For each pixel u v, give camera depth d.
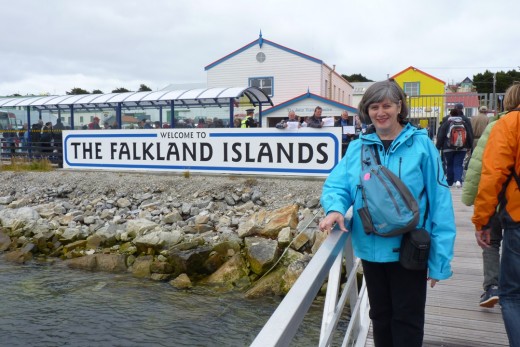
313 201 10.54
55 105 18.20
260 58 29.34
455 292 4.58
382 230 2.22
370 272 2.50
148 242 9.67
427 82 41.44
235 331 6.46
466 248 6.14
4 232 11.49
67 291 8.11
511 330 2.53
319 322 6.37
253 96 17.48
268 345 1.15
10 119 24.06
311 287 1.55
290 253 8.40
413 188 2.28
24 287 8.34
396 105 2.34
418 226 2.31
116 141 13.69
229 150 12.17
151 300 7.62
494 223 3.90
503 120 2.54
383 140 2.40
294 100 26.23
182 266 8.73
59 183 14.02
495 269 4.01
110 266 9.30
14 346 6.09
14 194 14.01
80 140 14.31
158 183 12.80
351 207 2.71
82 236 10.88
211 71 30.25
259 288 7.72
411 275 2.37
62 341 6.23
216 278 8.35
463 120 10.55
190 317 6.94
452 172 10.88
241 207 11.03
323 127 11.16
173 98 16.52
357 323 3.45
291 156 11.51
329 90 30.53
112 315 7.05
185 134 12.67
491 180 2.52
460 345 3.50
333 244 2.07
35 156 18.08
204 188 12.10
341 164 2.52
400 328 2.43
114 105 18.56
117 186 13.16
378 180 2.23
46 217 12.08
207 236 9.92
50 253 10.50
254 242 8.91
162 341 6.21
